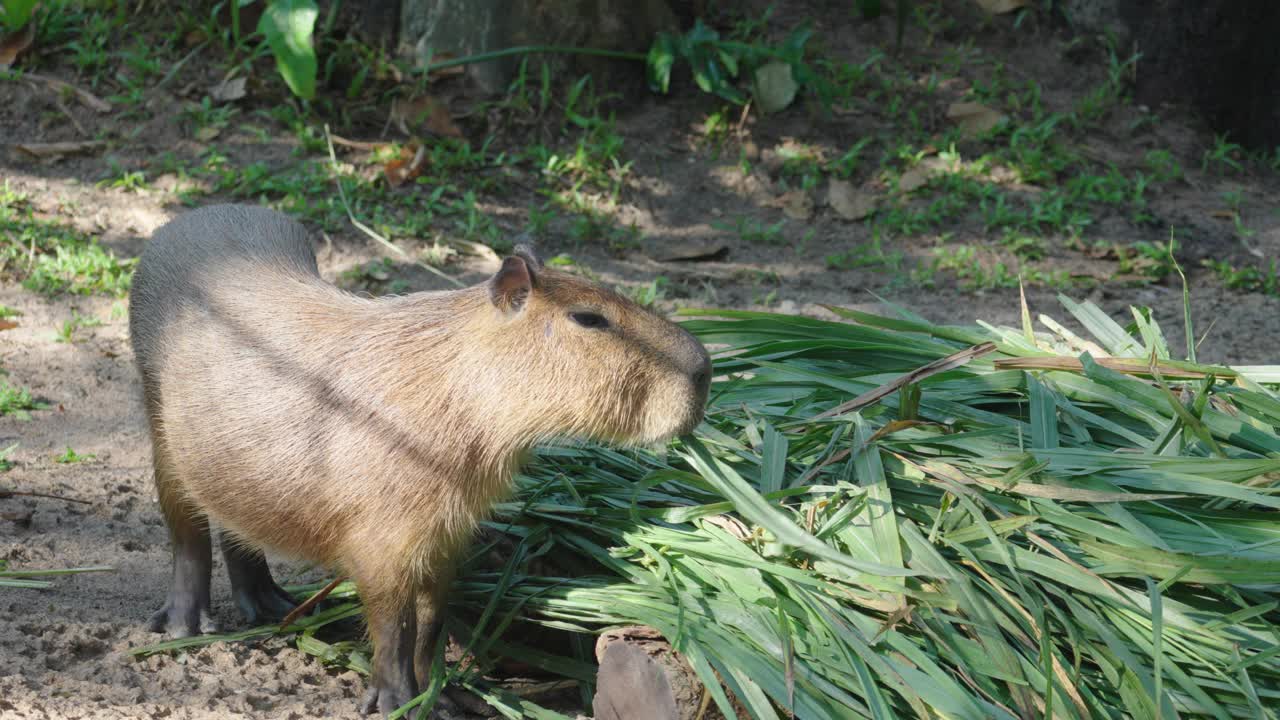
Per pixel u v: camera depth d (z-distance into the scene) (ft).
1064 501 10.85
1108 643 9.59
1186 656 9.75
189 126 24.54
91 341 18.45
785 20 30.35
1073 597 10.18
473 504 10.26
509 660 11.69
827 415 11.82
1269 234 26.13
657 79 27.27
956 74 29.55
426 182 24.45
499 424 10.05
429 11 26.91
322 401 10.12
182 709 9.88
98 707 9.70
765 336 13.76
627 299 10.37
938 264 24.09
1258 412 11.96
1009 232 25.04
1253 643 9.79
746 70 28.73
